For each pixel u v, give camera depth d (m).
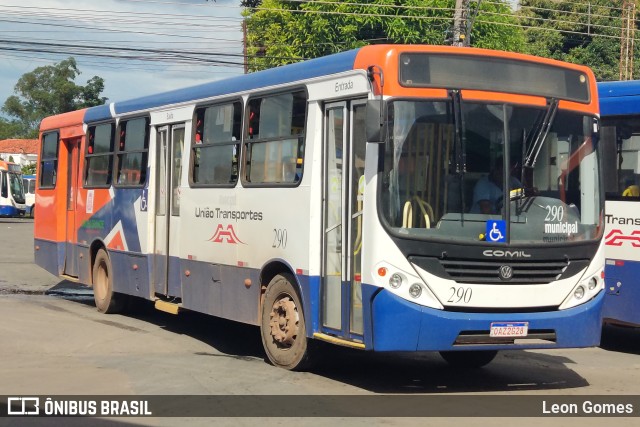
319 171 9.38
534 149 8.70
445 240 8.27
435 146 8.39
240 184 10.76
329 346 9.69
